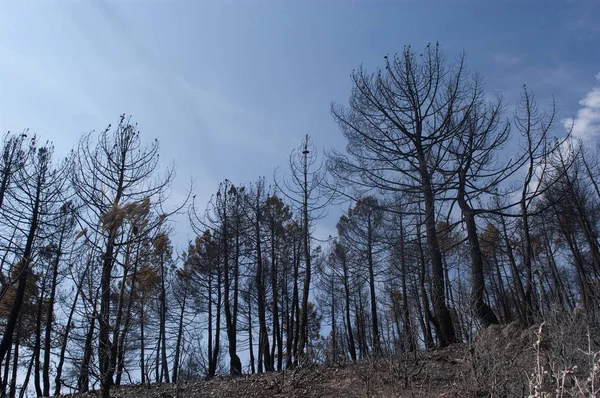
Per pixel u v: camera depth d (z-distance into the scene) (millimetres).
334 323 21891
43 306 20031
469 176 13172
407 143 14023
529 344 7664
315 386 9953
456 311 8688
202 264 21062
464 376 8289
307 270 15875
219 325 19297
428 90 14117
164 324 19234
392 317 14070
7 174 15875
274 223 19594
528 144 13586
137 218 9289
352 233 20453
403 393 8445
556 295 7000
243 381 11422
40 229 16469
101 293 8391
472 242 12344
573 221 18078
